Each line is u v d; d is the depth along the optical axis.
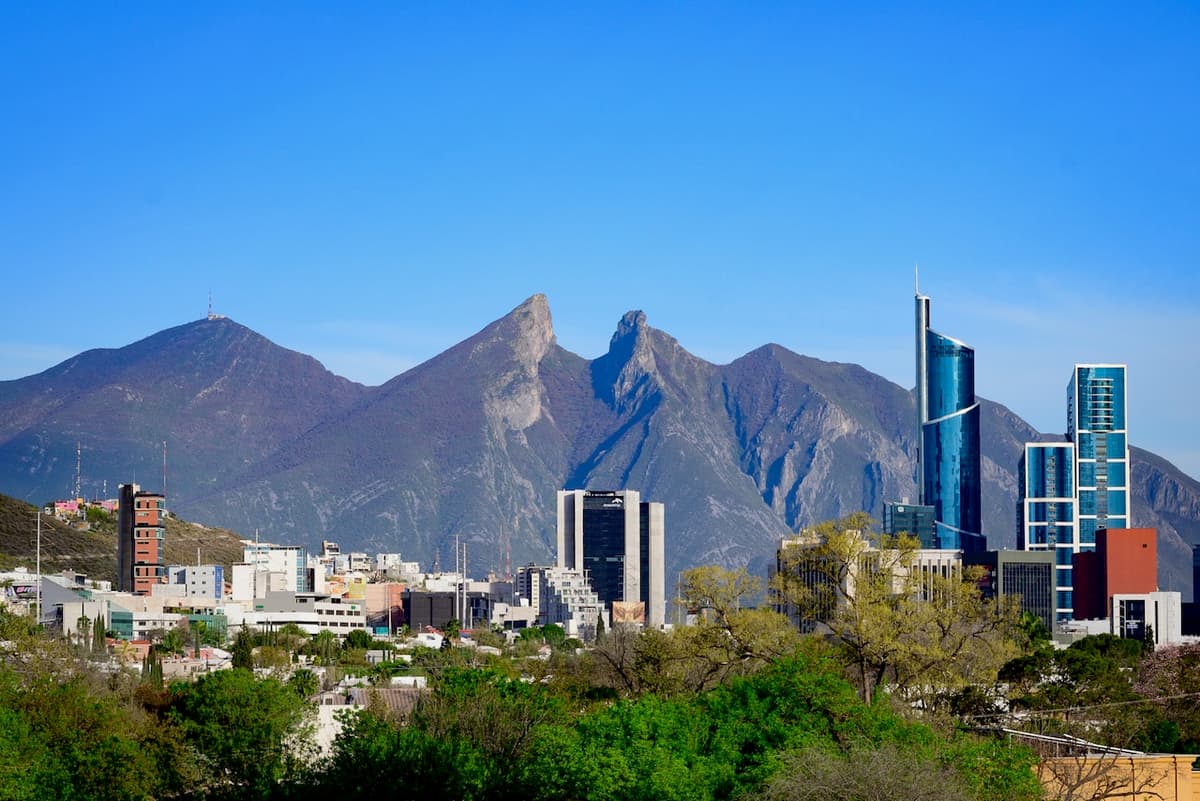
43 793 111.75
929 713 141.75
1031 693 171.38
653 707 113.00
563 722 124.50
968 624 166.75
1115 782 107.31
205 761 142.50
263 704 145.50
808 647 154.50
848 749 106.50
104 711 141.88
